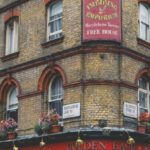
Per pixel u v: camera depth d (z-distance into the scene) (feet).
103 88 73.20
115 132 71.00
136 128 75.15
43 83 80.23
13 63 85.66
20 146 79.41
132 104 75.36
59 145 73.77
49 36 81.56
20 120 82.28
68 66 76.28
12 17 88.07
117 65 74.43
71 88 75.05
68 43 77.15
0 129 82.53
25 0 85.92
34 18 83.87
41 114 78.95
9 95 86.89
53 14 81.71
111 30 74.43
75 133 71.36
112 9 75.05
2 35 89.15
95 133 70.54
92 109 72.59
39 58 80.79
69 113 74.54
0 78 87.30
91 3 75.20
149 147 75.77
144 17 81.92
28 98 81.71
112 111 72.84
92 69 73.77
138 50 78.54
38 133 76.54
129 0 78.18
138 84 78.43
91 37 74.28
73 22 77.00
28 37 84.12
